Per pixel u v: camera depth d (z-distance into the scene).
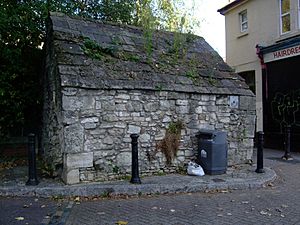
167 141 7.89
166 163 7.98
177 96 8.04
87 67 7.27
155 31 9.98
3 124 10.10
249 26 15.02
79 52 7.50
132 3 13.42
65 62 7.09
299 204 5.99
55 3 11.18
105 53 8.02
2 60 9.80
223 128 8.66
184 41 10.04
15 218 5.09
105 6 13.13
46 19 9.75
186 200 6.27
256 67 14.57
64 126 6.77
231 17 16.31
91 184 6.78
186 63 9.11
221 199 6.34
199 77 8.75
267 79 13.84
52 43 8.06
